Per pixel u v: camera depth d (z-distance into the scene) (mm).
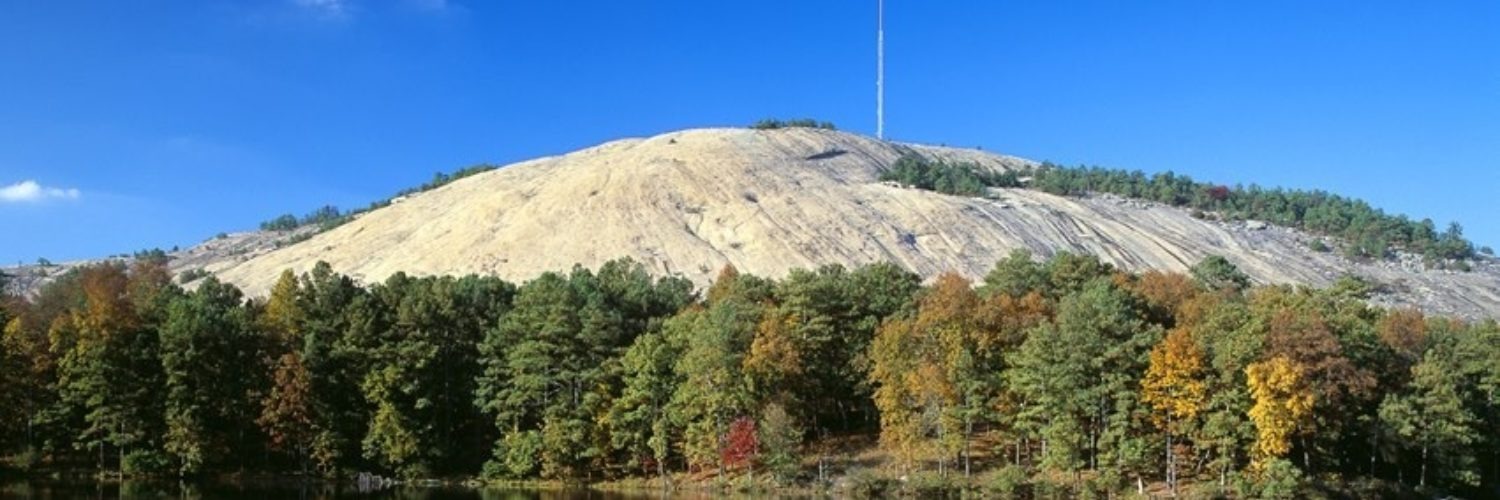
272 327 106250
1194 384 85562
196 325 99312
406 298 107500
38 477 95938
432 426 104000
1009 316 100375
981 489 89688
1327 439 87250
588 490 97938
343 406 104375
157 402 99750
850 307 110688
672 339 104250
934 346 96500
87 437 100938
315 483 100438
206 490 90812
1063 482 89062
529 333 106312
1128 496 85375
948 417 92438
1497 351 93875
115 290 113750
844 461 101875
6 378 97688
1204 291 116375
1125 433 87688
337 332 106250
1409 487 89250
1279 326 87312
